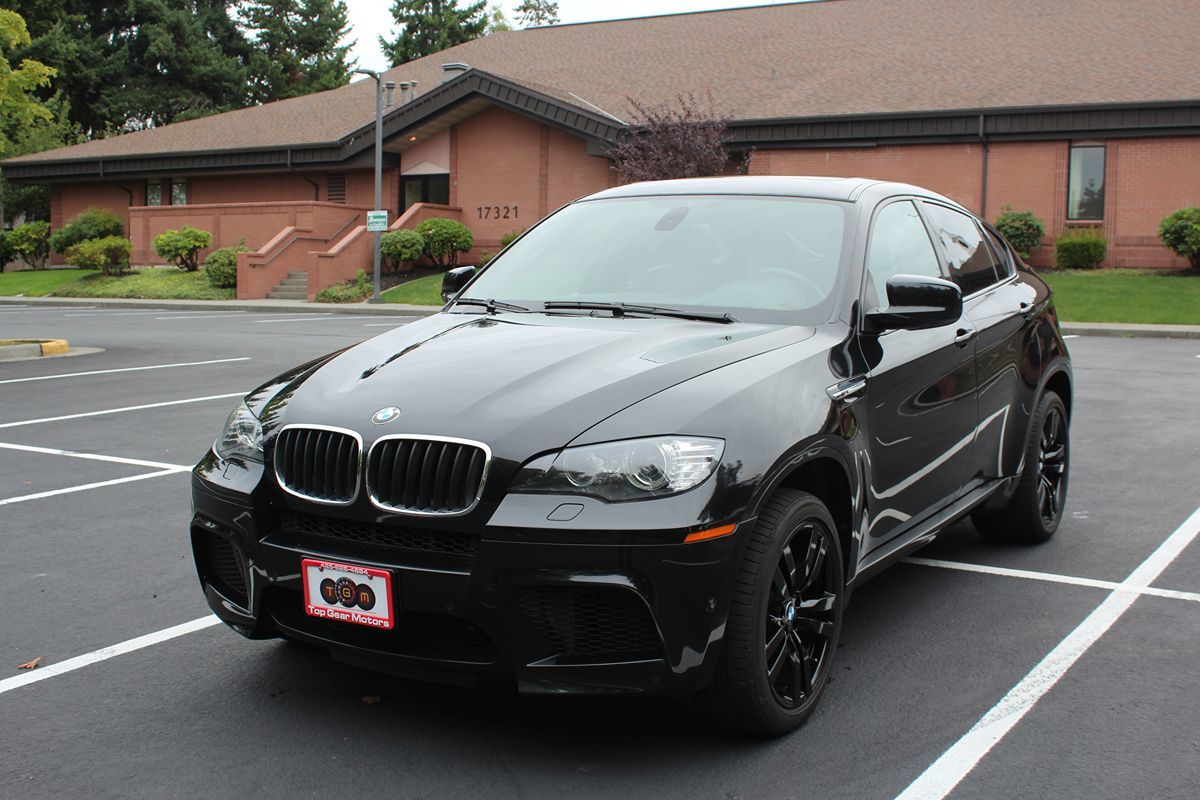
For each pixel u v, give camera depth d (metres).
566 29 38.50
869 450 3.76
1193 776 3.12
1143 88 25.05
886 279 4.27
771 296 4.03
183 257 34.47
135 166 37.25
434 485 3.09
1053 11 30.39
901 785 3.07
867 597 4.78
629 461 3.01
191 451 8.20
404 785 3.10
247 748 3.35
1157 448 8.04
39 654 4.17
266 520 3.38
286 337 17.80
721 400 3.21
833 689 3.76
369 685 3.84
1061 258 25.38
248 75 61.31
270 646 4.24
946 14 31.77
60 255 40.59
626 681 3.01
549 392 3.25
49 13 53.66
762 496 3.14
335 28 65.06
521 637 3.01
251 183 37.09
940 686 3.78
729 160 29.08
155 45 55.38
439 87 31.05
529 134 31.88
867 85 28.25
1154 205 25.12
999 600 4.72
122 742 3.40
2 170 39.62
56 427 9.28
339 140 33.16
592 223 4.77
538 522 2.96
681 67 32.53
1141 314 20.05
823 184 4.61
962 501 4.71
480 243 32.88
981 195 26.41
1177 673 3.89
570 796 3.02
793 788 3.06
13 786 3.12
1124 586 4.90
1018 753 3.27
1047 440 5.62
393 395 3.36
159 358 14.62
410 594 3.07
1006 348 5.03
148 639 4.32
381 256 31.03
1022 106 25.06
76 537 5.84
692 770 3.17
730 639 3.12
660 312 4.02
